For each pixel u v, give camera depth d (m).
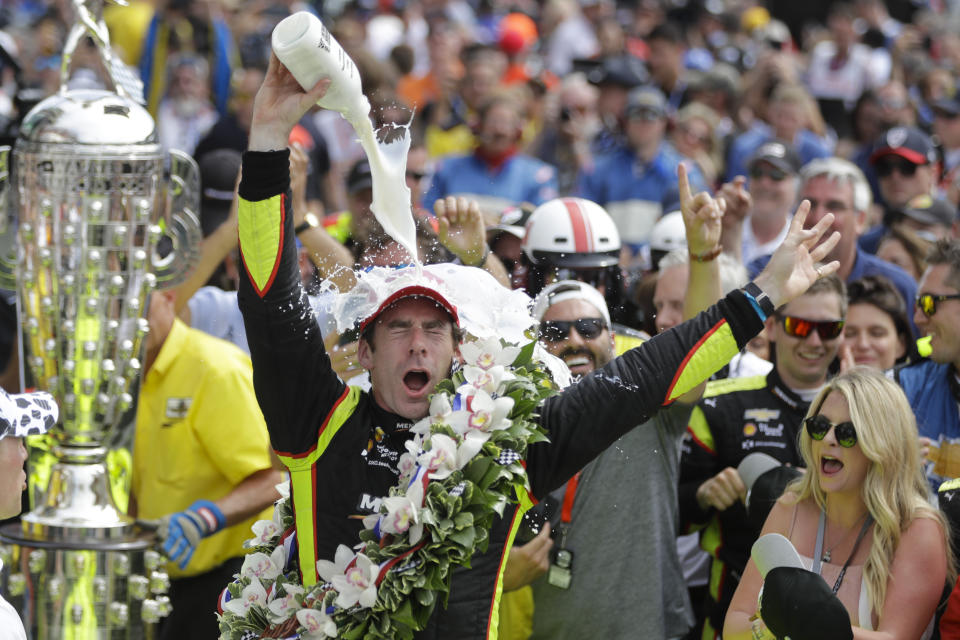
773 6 49.16
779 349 12.47
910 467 10.16
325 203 27.02
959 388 12.16
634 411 8.29
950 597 9.81
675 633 11.38
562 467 8.35
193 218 11.36
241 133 25.41
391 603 7.88
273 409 8.34
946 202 19.52
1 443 9.08
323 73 8.00
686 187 10.90
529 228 13.19
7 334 15.73
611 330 11.86
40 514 10.84
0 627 8.70
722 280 12.62
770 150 19.06
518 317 8.88
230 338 15.23
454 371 8.67
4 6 45.00
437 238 12.23
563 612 11.13
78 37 11.14
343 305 8.77
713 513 12.19
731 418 12.41
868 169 26.55
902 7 49.53
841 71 39.97
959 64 37.44
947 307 11.94
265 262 8.09
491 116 24.16
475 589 8.22
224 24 34.72
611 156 25.88
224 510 12.63
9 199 11.08
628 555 11.05
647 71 35.03
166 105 31.23
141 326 10.77
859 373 10.34
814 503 10.50
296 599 8.28
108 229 10.50
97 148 10.41
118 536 10.90
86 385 10.68
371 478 8.38
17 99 18.97
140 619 10.98
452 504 7.97
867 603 9.97
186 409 13.05
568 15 44.69
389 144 8.54
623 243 23.62
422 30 43.84
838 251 16.69
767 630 9.56
